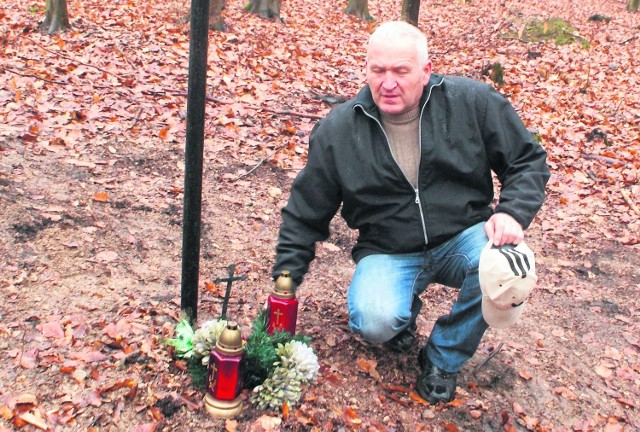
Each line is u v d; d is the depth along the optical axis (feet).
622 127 25.40
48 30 28.17
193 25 8.21
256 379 8.94
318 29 41.86
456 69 33.45
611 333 12.57
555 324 12.68
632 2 66.08
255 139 19.26
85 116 18.25
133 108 19.66
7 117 17.20
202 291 11.66
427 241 9.24
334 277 13.32
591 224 17.69
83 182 14.58
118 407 8.45
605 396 10.73
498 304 8.38
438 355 9.61
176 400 8.68
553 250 16.06
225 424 8.41
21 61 22.82
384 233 9.36
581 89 30.53
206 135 18.76
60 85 20.72
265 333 9.05
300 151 19.10
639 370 11.50
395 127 9.00
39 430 7.98
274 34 36.29
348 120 9.06
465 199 9.18
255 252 13.61
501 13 54.85
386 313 8.96
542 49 38.83
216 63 25.86
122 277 11.57
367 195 9.19
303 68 28.22
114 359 9.21
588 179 20.42
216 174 16.67
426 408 9.59
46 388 8.55
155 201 14.56
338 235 15.03
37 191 13.64
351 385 9.75
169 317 10.53
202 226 14.07
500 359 11.18
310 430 8.67
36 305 10.26
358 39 40.78
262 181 16.93
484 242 9.07
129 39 28.14
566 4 66.64
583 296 13.88
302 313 11.60
